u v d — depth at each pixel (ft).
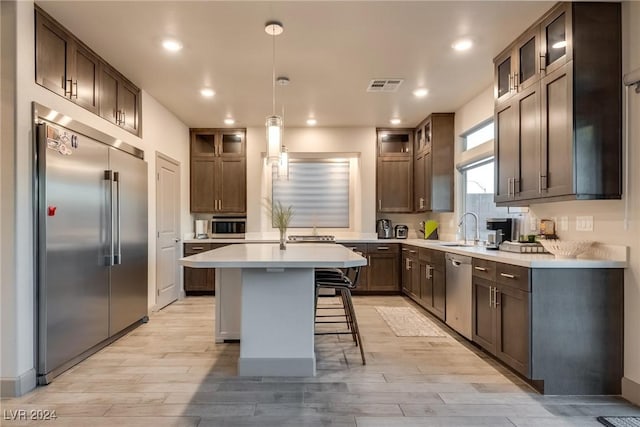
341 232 20.03
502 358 8.79
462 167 15.79
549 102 8.38
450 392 7.75
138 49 10.13
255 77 12.10
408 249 16.83
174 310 14.85
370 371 8.79
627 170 7.55
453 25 8.95
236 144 19.39
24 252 7.66
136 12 8.32
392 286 18.03
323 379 8.33
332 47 10.05
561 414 6.90
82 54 9.80
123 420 6.63
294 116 16.71
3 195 7.47
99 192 9.98
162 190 15.21
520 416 6.82
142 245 12.62
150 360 9.45
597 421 6.66
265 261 7.30
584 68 7.65
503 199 10.31
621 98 7.68
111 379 8.31
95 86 10.41
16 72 7.51
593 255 8.34
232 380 8.26
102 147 10.11
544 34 8.54
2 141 7.47
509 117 10.01
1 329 7.47
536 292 7.68
